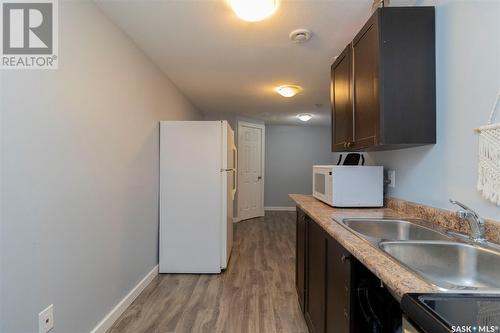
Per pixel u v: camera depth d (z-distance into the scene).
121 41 2.04
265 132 6.70
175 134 2.83
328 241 1.37
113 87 1.94
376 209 1.83
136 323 1.93
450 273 1.07
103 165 1.81
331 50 2.38
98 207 1.75
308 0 1.67
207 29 2.03
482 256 1.02
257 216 5.95
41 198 1.29
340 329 1.17
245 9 1.65
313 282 1.68
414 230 1.41
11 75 1.16
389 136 1.38
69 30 1.48
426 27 1.39
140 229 2.40
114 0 1.67
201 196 2.82
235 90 3.64
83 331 1.61
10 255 1.14
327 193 2.00
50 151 1.35
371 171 1.88
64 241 1.45
